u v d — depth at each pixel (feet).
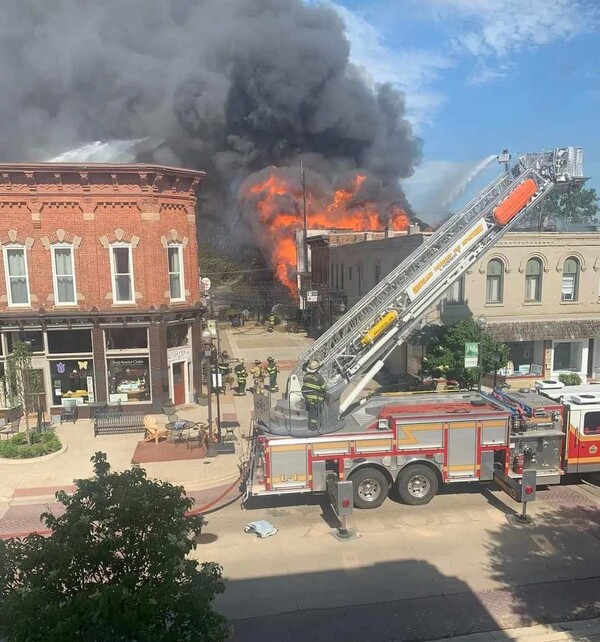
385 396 46.06
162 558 15.89
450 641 25.54
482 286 72.95
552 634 25.86
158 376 65.51
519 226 85.15
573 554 33.09
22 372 54.03
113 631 14.74
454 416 39.63
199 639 15.83
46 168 60.75
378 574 31.27
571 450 41.01
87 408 64.90
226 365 81.76
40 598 14.66
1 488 44.80
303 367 42.91
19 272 63.46
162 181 64.28
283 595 29.37
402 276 48.62
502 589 29.58
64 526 16.07
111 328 64.69
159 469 48.34
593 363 78.54
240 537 36.01
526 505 39.70
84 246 63.10
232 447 52.80
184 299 68.80
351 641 25.67
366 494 39.73
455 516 38.34
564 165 49.14
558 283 75.05
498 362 64.13
